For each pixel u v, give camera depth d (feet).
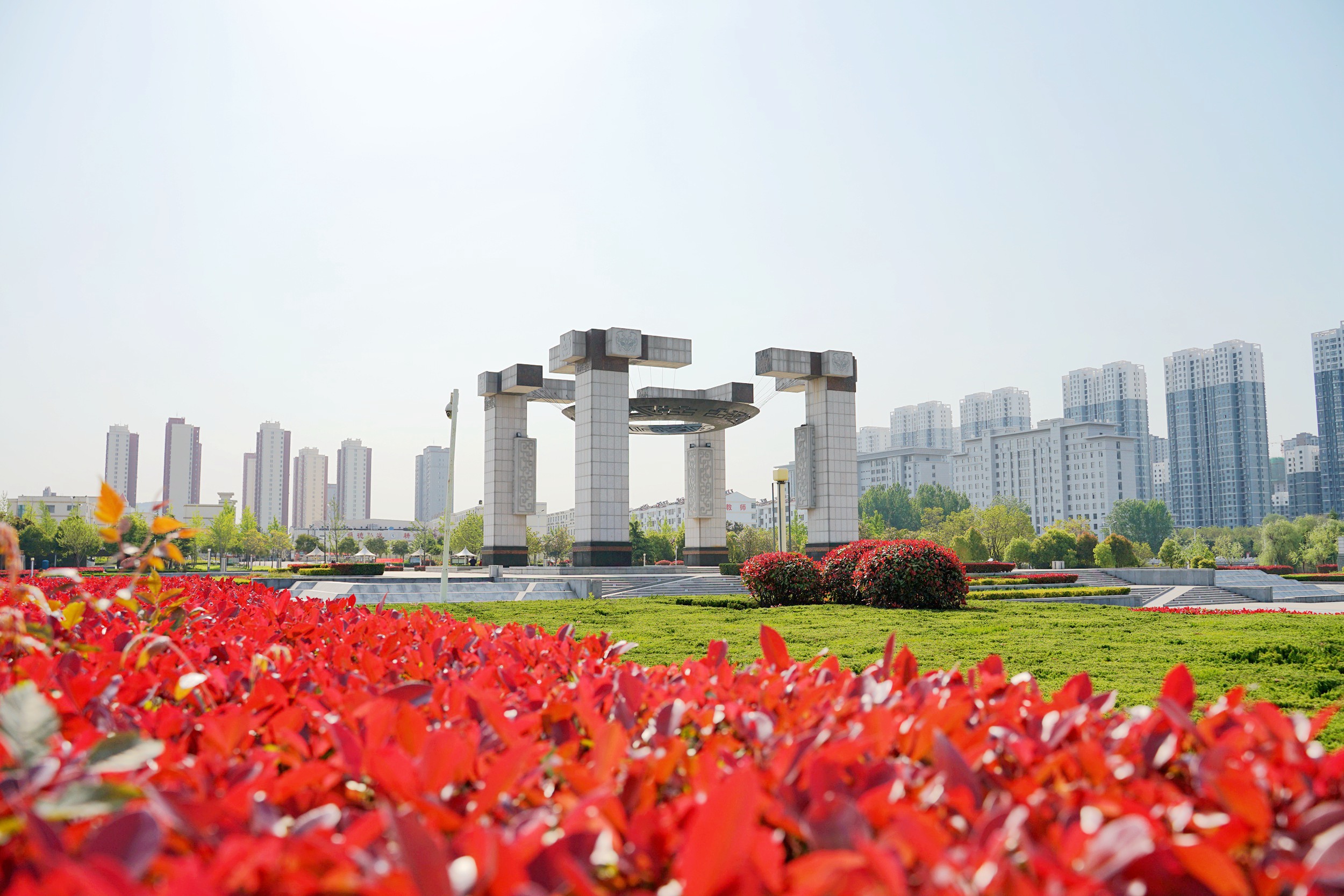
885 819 5.18
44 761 5.43
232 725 6.83
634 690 8.47
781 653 11.14
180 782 5.99
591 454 89.71
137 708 8.58
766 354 97.35
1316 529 195.21
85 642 13.29
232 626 16.10
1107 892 4.22
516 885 4.01
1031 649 27.84
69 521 191.83
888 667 9.56
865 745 6.18
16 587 10.55
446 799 5.84
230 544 222.28
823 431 99.66
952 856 4.50
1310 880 4.16
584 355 90.79
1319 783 5.70
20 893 3.75
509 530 106.63
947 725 6.81
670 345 93.04
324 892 4.10
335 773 6.06
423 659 11.37
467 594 73.61
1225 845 4.97
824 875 4.06
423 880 3.96
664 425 111.14
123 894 3.54
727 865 4.09
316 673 10.07
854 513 99.66
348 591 70.79
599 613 45.44
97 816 5.05
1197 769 6.24
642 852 4.88
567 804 5.47
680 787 6.48
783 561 55.42
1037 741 6.79
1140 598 69.10
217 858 4.06
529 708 8.44
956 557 49.42
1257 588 83.56
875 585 49.42
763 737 7.29
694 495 116.37
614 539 89.76
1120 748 6.95
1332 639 28.14
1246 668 24.38
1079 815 5.25
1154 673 23.75
